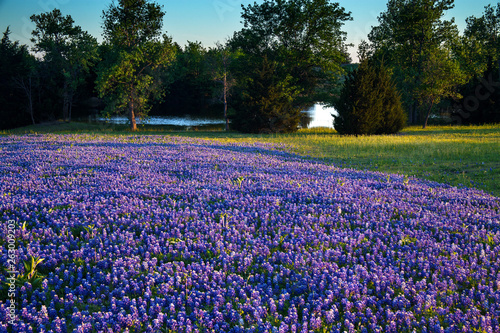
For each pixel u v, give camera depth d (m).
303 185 10.72
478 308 4.56
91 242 6.00
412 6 51.94
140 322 4.12
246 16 47.28
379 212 8.20
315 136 31.89
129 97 44.69
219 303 4.49
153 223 7.03
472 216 7.94
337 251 5.93
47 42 52.00
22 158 14.06
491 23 62.94
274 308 4.41
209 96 92.44
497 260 5.67
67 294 4.48
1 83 51.03
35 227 6.66
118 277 5.06
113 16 42.34
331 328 4.13
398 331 4.14
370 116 34.03
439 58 46.12
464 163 16.14
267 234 6.88
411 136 31.67
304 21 45.62
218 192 9.52
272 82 39.00
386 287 4.95
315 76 50.94
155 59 44.44
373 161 17.61
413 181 12.34
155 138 26.67
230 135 35.59
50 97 56.00
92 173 11.66
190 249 6.01
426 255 5.98
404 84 51.25
